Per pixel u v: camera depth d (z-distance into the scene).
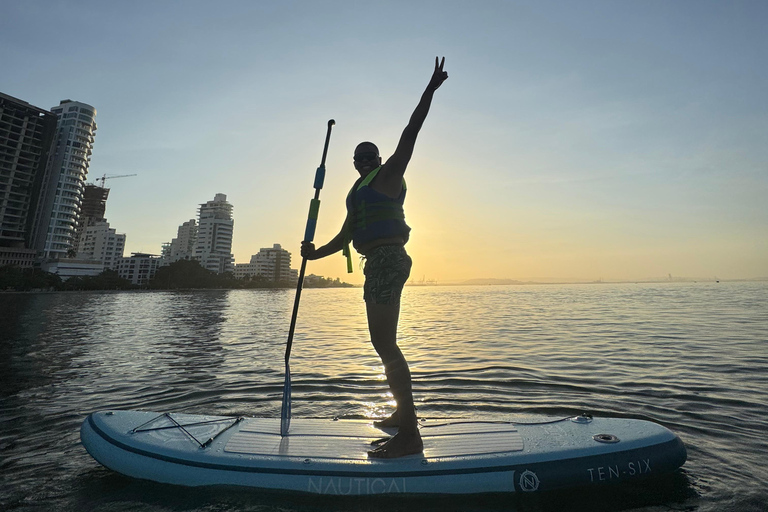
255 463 2.87
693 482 2.98
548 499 2.71
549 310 26.50
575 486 2.77
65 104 114.19
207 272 143.50
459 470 2.76
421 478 2.72
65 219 111.31
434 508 2.59
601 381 6.43
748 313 20.59
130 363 8.64
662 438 3.09
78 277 107.62
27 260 103.81
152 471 2.98
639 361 8.09
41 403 5.51
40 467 3.36
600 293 73.88
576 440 3.06
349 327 17.73
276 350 10.52
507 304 36.47
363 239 2.85
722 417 4.58
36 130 106.88
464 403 5.30
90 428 3.44
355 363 8.38
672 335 12.17
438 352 9.69
